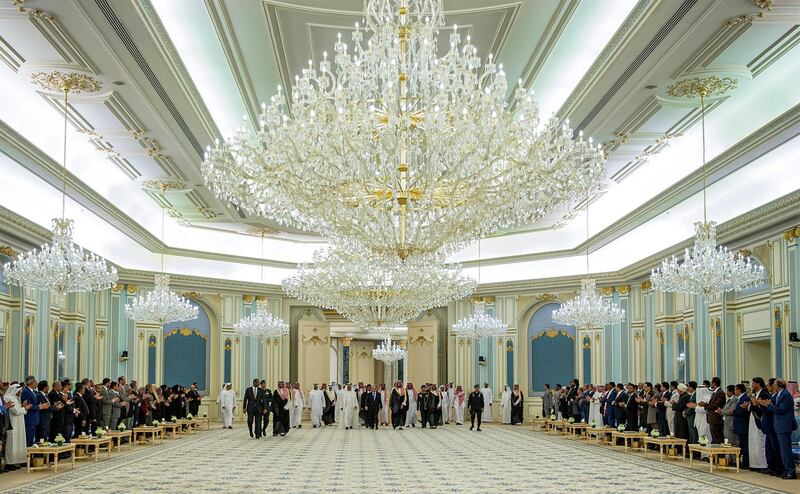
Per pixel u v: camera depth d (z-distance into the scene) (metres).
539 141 10.13
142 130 14.51
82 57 11.11
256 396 20.17
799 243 14.37
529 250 27.05
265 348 28.02
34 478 11.82
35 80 11.99
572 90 13.73
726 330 17.56
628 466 13.73
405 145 9.84
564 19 11.09
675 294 21.56
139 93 12.52
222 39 11.53
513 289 26.95
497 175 10.70
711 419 13.61
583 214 23.67
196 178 18.19
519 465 13.94
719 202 17.81
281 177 10.73
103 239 22.36
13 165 15.10
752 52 11.34
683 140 16.09
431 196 10.44
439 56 12.62
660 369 22.27
